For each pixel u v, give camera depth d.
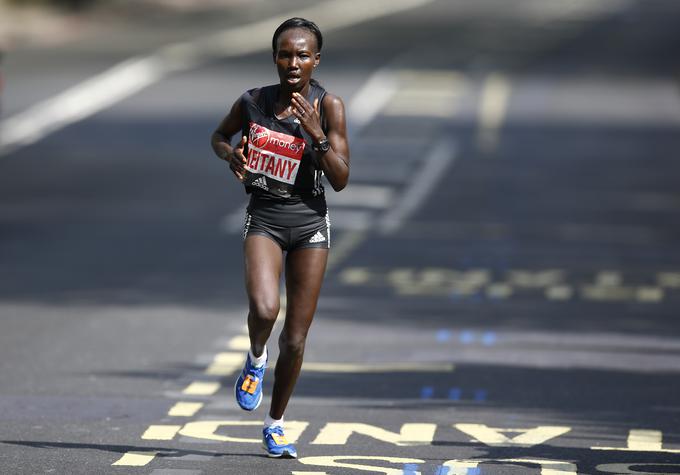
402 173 95.88
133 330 46.22
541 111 126.12
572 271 61.16
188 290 54.81
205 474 28.12
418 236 71.56
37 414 33.81
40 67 150.12
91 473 28.14
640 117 122.19
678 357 42.50
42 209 79.56
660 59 162.25
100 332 45.81
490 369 40.25
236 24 196.25
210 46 171.25
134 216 77.25
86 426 32.53
